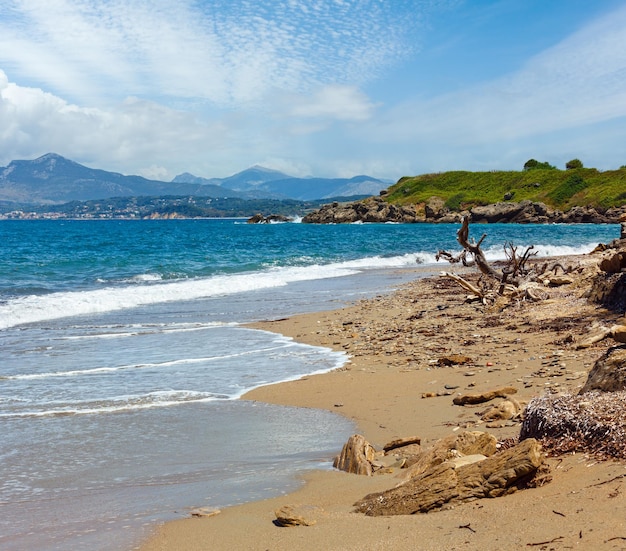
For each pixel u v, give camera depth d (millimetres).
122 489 6156
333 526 4703
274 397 10016
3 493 6078
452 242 61906
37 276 30688
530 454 4641
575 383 8594
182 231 101688
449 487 4770
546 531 3760
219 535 4812
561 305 15641
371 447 6902
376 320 17797
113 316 19484
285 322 18109
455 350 12648
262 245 59438
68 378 11414
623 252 14375
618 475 4273
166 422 8680
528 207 119625
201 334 16266
